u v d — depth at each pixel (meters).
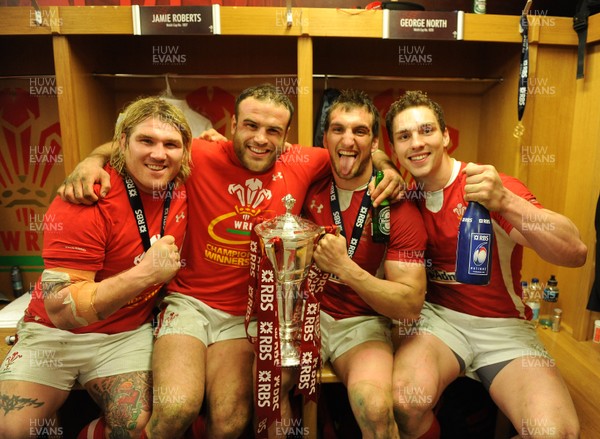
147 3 1.70
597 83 1.70
